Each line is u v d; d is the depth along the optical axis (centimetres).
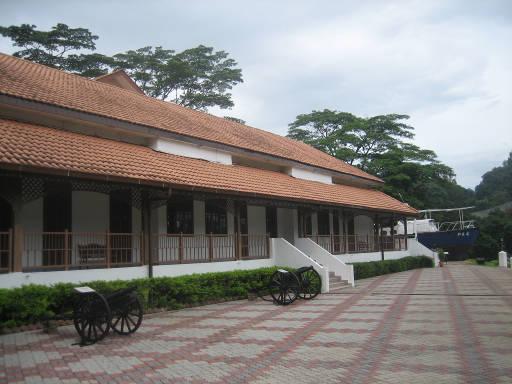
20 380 639
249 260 1639
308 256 1831
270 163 2088
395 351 784
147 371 681
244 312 1227
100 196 1393
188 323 1065
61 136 1262
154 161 1399
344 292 1661
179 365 711
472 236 3928
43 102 1246
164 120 1716
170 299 1257
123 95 1856
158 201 1308
